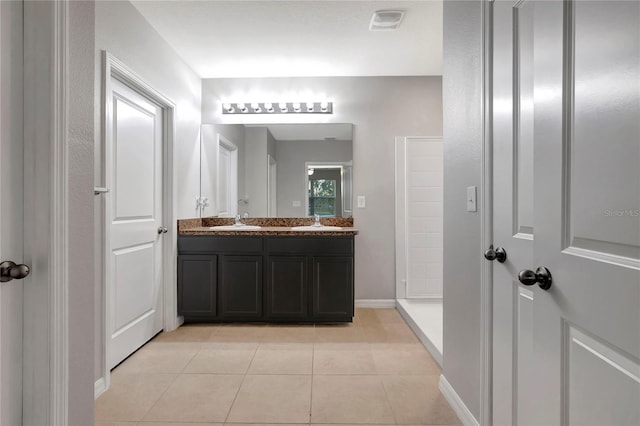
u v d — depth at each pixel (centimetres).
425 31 269
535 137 99
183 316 312
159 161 284
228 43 286
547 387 95
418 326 277
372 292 363
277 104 362
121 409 175
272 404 180
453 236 175
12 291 96
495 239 133
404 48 298
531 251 109
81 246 116
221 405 179
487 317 137
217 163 360
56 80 100
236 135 362
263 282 308
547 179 94
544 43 94
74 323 112
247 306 307
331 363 230
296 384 201
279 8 238
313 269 307
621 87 71
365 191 364
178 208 304
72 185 112
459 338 167
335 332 290
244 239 307
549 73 92
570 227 86
